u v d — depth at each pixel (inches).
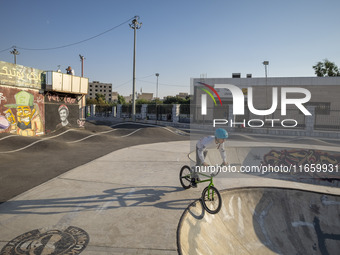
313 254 160.4
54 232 144.1
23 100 502.9
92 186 224.1
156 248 130.2
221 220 167.9
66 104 641.0
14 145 390.6
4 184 224.2
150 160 339.0
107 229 148.7
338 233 173.0
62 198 194.5
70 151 392.8
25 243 132.5
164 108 1111.0
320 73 1253.1
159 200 193.9
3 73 453.1
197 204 169.0
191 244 132.0
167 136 663.1
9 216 162.9
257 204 190.1
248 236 164.2
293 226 177.3
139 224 155.4
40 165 295.4
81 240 136.3
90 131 634.2
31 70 520.4
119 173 269.0
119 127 791.1
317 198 194.4
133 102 1022.4
